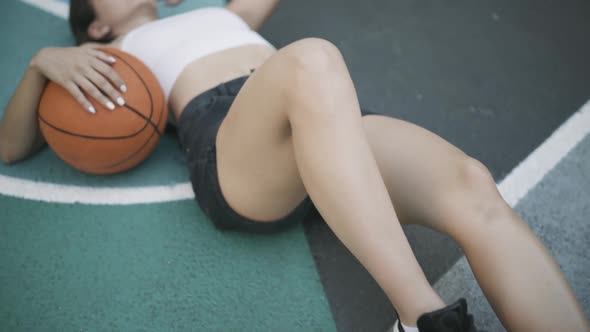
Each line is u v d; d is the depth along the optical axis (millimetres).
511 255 727
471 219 766
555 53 1512
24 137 1116
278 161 797
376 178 676
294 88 685
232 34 1179
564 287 697
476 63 1491
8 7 1680
